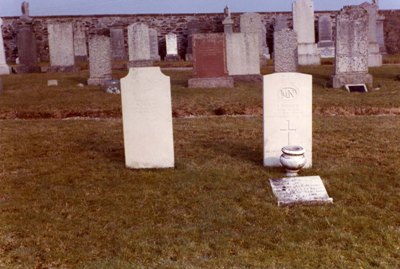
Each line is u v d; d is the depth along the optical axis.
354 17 9.29
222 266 3.36
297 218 3.97
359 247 3.55
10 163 5.39
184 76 11.87
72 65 13.66
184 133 6.53
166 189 4.55
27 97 8.99
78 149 5.89
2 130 6.88
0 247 3.63
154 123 5.05
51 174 5.01
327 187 4.50
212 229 3.83
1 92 9.56
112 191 4.54
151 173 4.95
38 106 8.21
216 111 7.95
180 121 7.30
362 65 9.44
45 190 4.61
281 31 10.39
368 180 4.66
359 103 7.99
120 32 17.52
